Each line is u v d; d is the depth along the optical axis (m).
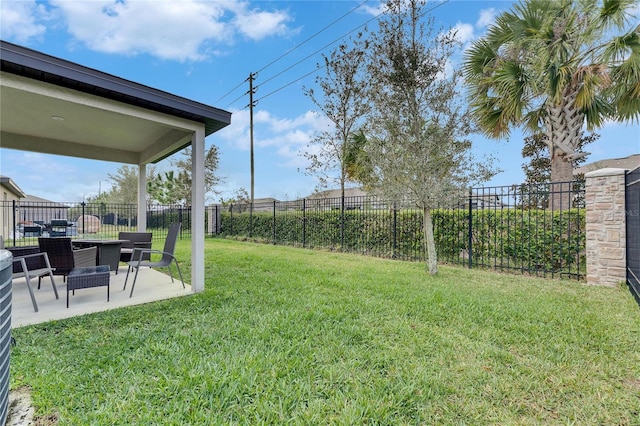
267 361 2.47
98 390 2.11
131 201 26.28
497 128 7.52
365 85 10.14
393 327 3.23
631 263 4.61
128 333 3.05
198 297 4.34
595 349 2.76
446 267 6.91
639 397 2.10
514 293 4.62
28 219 18.00
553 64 6.21
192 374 2.27
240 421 1.84
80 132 5.58
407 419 1.88
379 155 5.89
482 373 2.36
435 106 5.57
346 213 9.98
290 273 6.09
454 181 5.62
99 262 5.55
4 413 1.56
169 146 5.70
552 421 1.88
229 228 15.91
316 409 1.94
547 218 6.11
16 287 5.07
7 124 5.05
